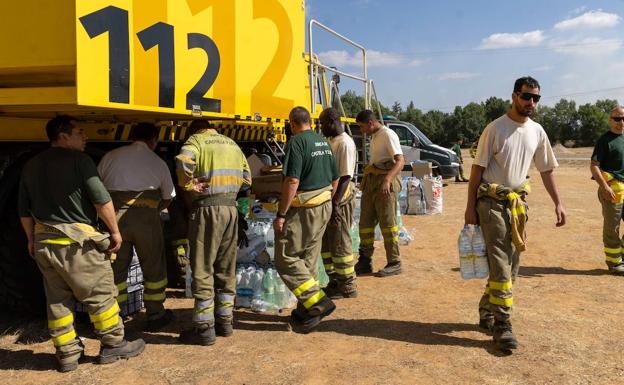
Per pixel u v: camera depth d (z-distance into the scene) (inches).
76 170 143.3
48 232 142.1
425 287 226.7
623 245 253.0
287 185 171.9
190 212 167.2
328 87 369.7
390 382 140.9
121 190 167.2
